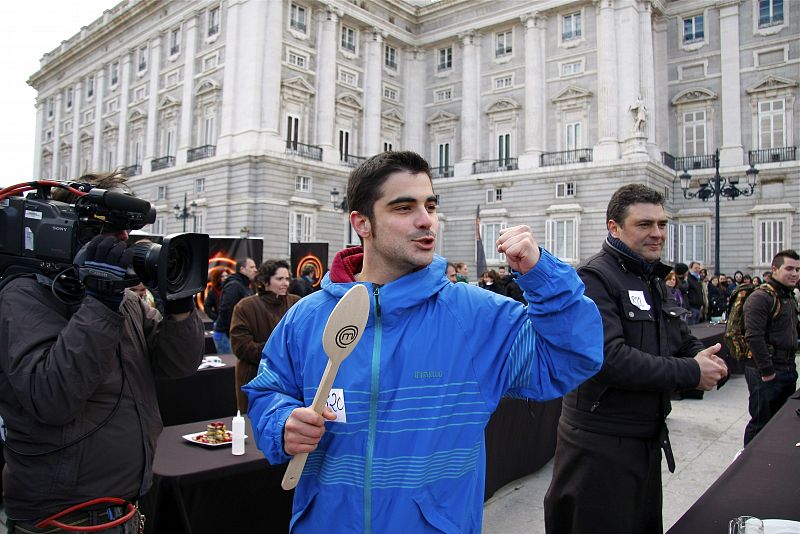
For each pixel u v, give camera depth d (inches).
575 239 1105.4
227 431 153.7
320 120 1189.7
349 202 74.3
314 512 66.8
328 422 66.9
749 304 208.1
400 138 1379.2
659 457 114.0
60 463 80.7
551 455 229.0
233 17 1146.0
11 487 81.8
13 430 81.0
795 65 1045.2
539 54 1201.4
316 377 69.9
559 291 63.8
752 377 216.5
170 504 119.6
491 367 70.2
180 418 238.1
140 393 91.7
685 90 1145.4
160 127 1330.0
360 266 81.2
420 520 63.8
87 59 1604.3
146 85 1378.0
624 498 110.4
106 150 1514.5
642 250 119.2
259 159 1082.7
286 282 216.4
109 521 84.3
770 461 115.6
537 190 1173.7
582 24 1154.0
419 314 70.1
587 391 114.0
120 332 79.3
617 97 1101.7
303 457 61.2
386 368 66.8
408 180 68.9
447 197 1312.7
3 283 84.5
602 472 111.4
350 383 66.7
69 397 75.4
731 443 243.1
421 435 65.7
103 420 84.4
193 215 1130.7
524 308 73.5
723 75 1112.2
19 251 84.2
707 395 338.0
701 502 95.5
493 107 1259.2
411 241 68.6
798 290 482.3
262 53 1114.7
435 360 68.0
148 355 95.9
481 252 730.2
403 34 1364.4
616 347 106.5
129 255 79.4
